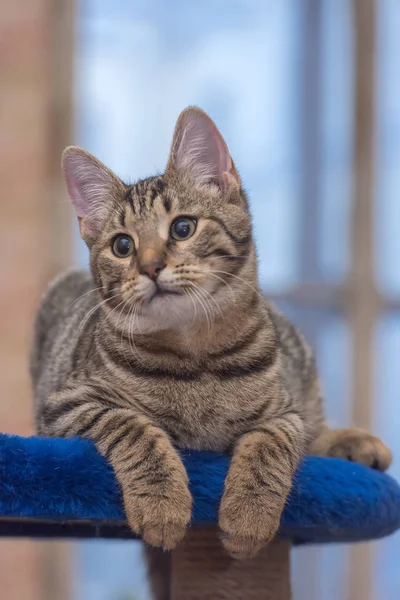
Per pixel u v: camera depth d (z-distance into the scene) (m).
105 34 1.75
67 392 0.97
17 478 0.86
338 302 1.80
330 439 1.05
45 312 1.21
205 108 1.77
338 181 1.83
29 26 1.69
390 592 1.70
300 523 0.91
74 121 1.71
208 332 0.95
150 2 1.78
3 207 1.66
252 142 1.79
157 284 0.93
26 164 1.67
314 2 1.84
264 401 0.95
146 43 1.77
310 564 1.69
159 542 0.85
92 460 0.87
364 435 1.05
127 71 1.75
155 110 1.75
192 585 0.96
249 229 0.98
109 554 1.64
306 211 1.81
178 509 0.85
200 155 0.99
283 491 0.88
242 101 1.79
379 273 1.82
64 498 0.86
